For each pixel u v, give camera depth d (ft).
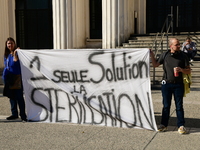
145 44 42.83
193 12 47.98
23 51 21.13
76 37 48.37
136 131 18.38
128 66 18.92
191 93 31.12
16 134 18.24
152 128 18.47
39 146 15.98
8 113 24.25
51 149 15.51
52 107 20.94
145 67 18.54
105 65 19.44
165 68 18.11
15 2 56.85
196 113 22.76
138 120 18.86
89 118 20.12
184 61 17.83
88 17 52.70
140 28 49.70
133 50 18.72
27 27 57.00
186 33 45.50
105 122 19.72
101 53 19.45
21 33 57.31
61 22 44.73
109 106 19.51
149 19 50.16
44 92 21.03
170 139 16.78
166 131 18.35
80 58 19.97
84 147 15.71
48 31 56.08
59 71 20.51
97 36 53.36
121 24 43.34
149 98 18.53
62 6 44.50
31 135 17.97
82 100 20.02
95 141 16.63
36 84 21.12
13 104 21.63
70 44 45.55
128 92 19.03
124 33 44.32
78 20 49.39
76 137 17.40
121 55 19.02
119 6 42.55
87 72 19.86
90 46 52.54
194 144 15.85
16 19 57.16
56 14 44.88
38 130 19.02
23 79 21.29
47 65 20.77
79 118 20.35
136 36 47.19
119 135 17.62
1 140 17.11
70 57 20.18
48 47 56.29
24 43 57.41
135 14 48.88
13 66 20.97
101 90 19.63
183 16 48.60
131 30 47.93
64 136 17.63
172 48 17.76
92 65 19.74
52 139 17.12
